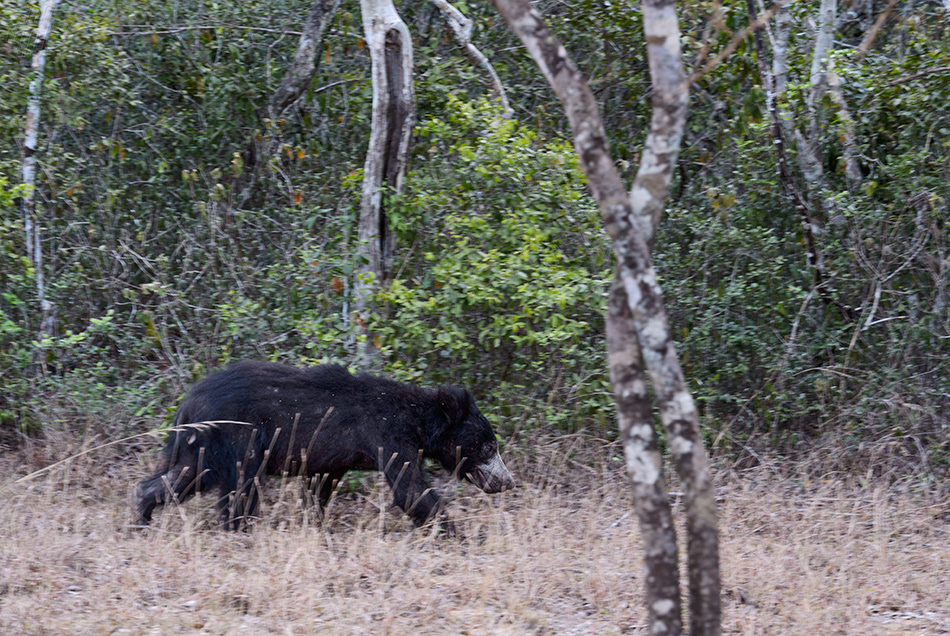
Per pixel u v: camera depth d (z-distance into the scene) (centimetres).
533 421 1219
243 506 963
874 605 840
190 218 1568
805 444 1324
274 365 991
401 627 722
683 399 544
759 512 1078
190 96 1731
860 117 1472
